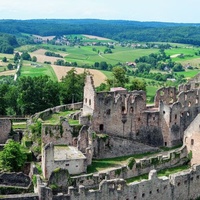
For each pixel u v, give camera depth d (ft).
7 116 648.38
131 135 499.51
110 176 399.85
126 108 492.95
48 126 453.99
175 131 501.97
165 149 495.82
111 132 489.67
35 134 463.01
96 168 430.20
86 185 383.86
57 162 396.37
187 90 541.34
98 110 479.82
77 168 408.26
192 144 445.78
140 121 501.97
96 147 463.01
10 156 406.62
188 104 515.50
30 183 368.68
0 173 384.47
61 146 451.94
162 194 378.73
